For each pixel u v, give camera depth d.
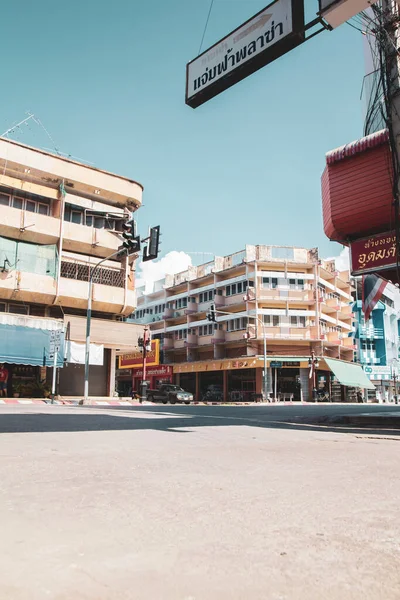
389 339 62.31
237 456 4.95
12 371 28.17
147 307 65.44
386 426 9.88
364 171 10.70
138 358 57.78
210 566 1.84
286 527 2.36
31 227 28.52
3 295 27.48
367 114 10.50
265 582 1.70
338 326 54.75
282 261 49.47
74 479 3.55
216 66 7.52
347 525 2.41
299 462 4.58
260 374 47.03
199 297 56.75
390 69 9.02
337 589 1.65
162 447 5.63
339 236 11.39
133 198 32.59
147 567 1.83
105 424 9.07
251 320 48.41
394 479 3.72
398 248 9.07
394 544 2.12
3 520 2.44
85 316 30.77
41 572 1.77
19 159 28.53
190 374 55.19
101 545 2.07
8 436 6.50
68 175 30.17
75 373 30.44
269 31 6.95
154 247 15.64
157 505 2.78
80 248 30.75
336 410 20.03
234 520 2.47
